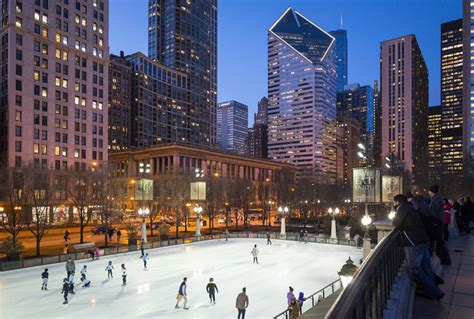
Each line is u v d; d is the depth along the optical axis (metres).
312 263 38.84
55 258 36.81
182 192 71.19
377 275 5.37
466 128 163.88
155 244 48.78
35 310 22.33
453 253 11.78
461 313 6.25
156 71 192.88
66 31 88.56
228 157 132.62
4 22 79.38
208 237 58.31
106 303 23.94
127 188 113.19
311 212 92.88
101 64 97.62
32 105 80.44
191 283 29.64
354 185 25.23
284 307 23.44
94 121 94.44
